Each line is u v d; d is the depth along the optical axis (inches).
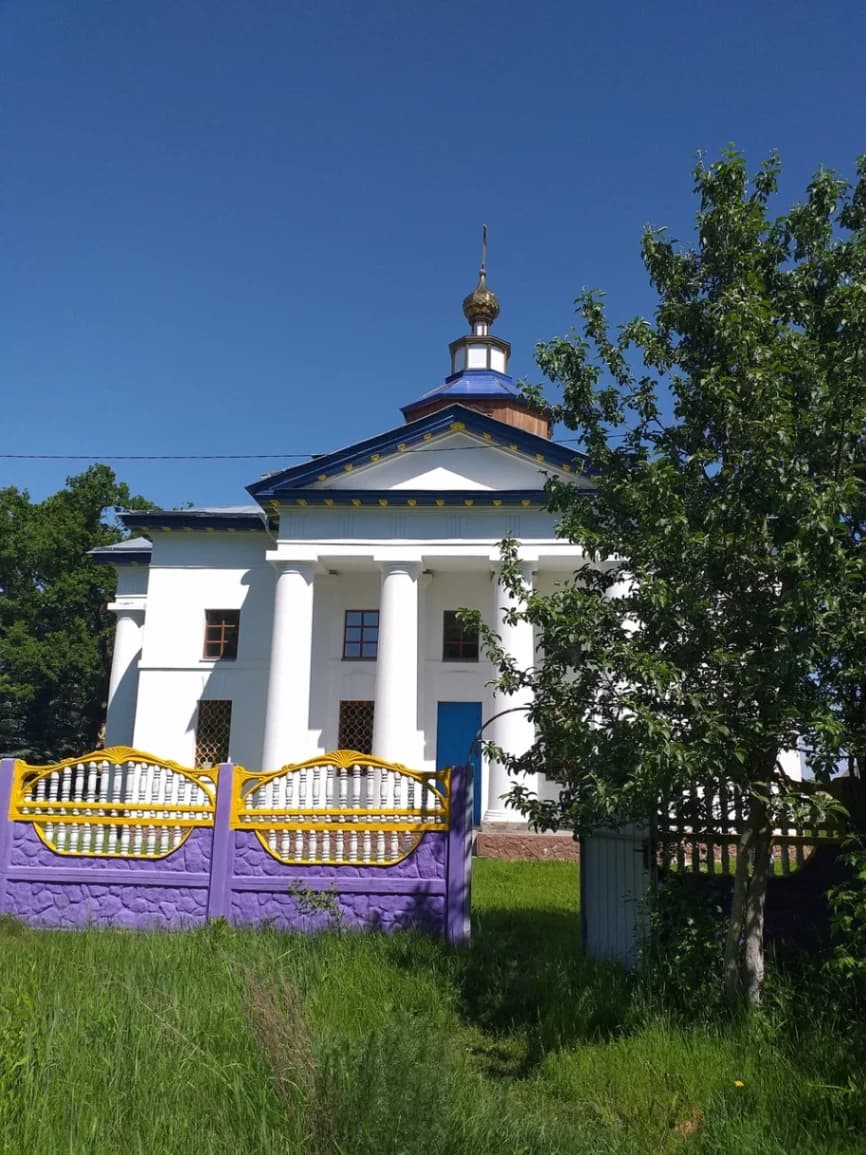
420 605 951.0
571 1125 202.1
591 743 253.1
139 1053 201.9
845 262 280.1
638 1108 211.5
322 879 364.5
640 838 315.0
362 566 911.7
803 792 275.1
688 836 304.8
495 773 810.8
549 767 299.0
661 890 291.1
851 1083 201.9
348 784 373.1
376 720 839.7
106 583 1652.3
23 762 391.9
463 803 363.6
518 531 863.7
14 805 386.9
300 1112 177.2
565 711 272.4
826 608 227.3
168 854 376.5
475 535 868.0
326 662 949.8
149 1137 166.2
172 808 379.9
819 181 283.7
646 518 260.4
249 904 367.6
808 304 277.4
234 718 948.0
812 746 236.8
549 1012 266.8
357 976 289.1
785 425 241.3
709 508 253.1
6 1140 162.1
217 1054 206.5
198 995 247.8
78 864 379.9
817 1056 221.0
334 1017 254.8
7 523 1627.7
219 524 976.9
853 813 285.7
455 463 882.8
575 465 315.9
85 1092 181.0
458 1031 269.4
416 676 861.2
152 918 370.6
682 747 228.5
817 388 254.7
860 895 225.6
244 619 968.9
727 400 249.4
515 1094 217.9
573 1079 226.8
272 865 370.9
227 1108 180.4
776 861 329.4
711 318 275.6
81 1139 164.6
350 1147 167.6
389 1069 184.1
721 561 253.0
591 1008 266.5
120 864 378.6
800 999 253.3
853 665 235.0
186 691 959.6
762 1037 233.8
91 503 1723.7
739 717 244.8
